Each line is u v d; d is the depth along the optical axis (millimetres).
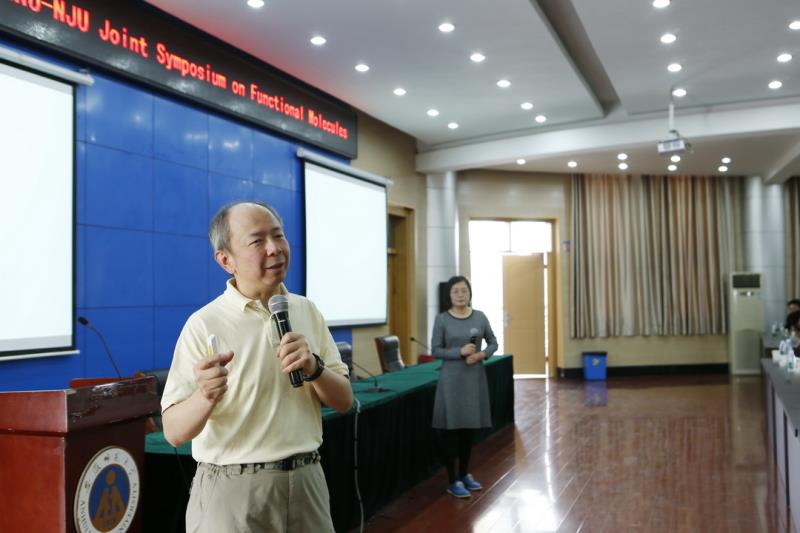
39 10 4734
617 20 5926
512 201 12391
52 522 2008
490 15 5746
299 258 7672
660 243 13008
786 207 13070
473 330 4734
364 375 8891
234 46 6789
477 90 7801
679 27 6090
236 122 6766
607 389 10867
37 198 4734
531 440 6789
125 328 5434
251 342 1651
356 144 8797
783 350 7348
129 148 5531
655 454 6121
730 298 12922
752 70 7254
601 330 12664
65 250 4934
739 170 12398
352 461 4059
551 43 6391
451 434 4859
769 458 5910
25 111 4672
